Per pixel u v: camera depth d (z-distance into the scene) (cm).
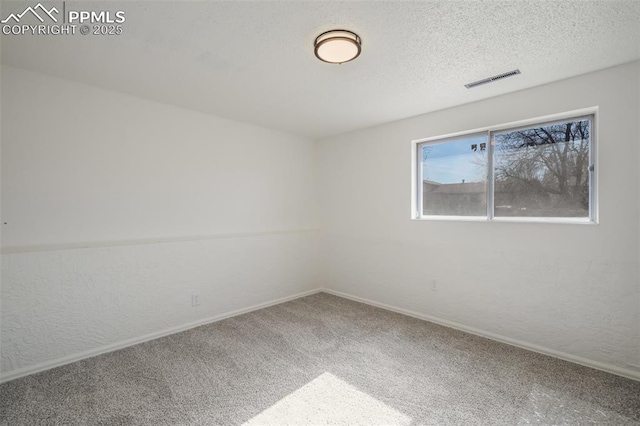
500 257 279
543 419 175
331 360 243
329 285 443
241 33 183
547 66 222
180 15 165
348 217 415
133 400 191
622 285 221
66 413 179
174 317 298
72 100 254
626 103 217
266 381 213
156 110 302
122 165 281
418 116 340
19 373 216
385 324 320
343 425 171
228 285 342
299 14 164
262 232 391
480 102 292
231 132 362
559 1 153
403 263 354
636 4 154
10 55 210
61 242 249
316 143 458
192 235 329
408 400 193
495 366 233
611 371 223
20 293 218
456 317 309
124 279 267
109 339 258
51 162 244
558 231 248
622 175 220
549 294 252
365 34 182
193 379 215
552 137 264
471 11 161
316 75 240
